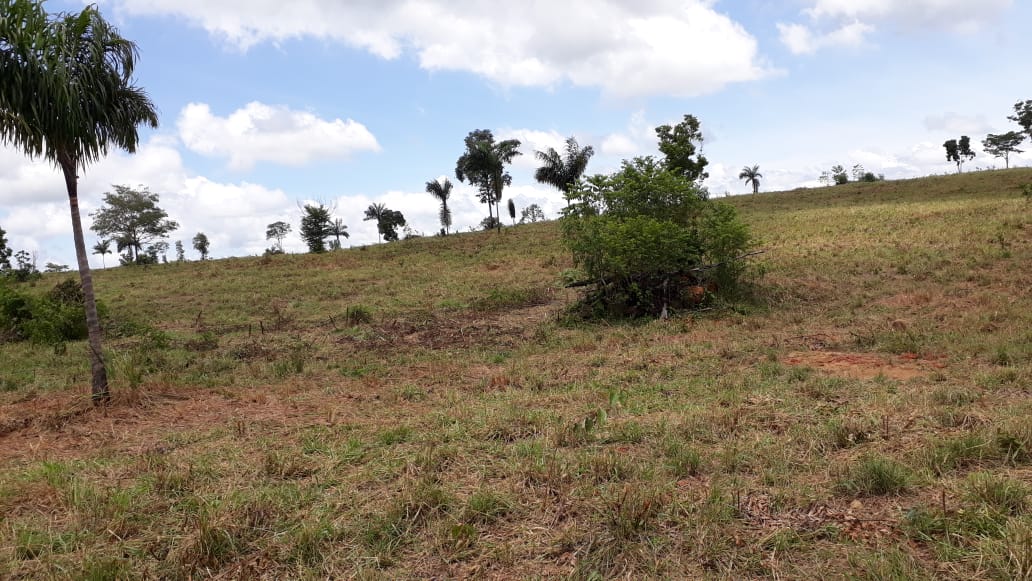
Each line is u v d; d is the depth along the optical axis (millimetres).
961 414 5098
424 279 27266
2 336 16219
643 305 15156
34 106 6711
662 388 7523
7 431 6965
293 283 28297
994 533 3029
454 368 10094
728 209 16406
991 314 10953
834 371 7961
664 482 4082
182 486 4637
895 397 6059
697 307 15133
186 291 27375
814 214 37312
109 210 58875
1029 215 25312
